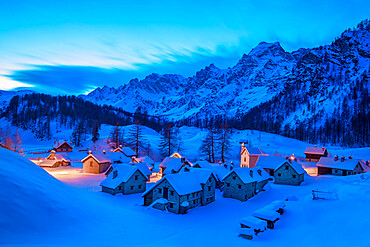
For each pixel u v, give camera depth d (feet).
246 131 646.74
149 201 148.46
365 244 72.49
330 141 643.86
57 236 72.95
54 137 551.59
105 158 246.06
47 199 91.66
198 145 440.45
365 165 253.85
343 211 105.50
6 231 65.31
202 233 99.45
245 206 150.20
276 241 88.84
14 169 99.45
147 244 81.00
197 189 148.05
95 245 71.10
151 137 508.94
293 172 207.82
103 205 127.85
